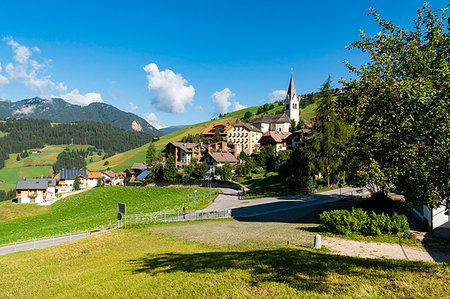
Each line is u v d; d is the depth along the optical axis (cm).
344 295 926
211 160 10456
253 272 1274
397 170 1308
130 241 2691
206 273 1334
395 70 1480
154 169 10431
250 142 13612
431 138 1197
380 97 1358
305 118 17750
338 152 1798
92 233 3747
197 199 6200
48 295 1333
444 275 1050
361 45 1631
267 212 3953
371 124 1427
